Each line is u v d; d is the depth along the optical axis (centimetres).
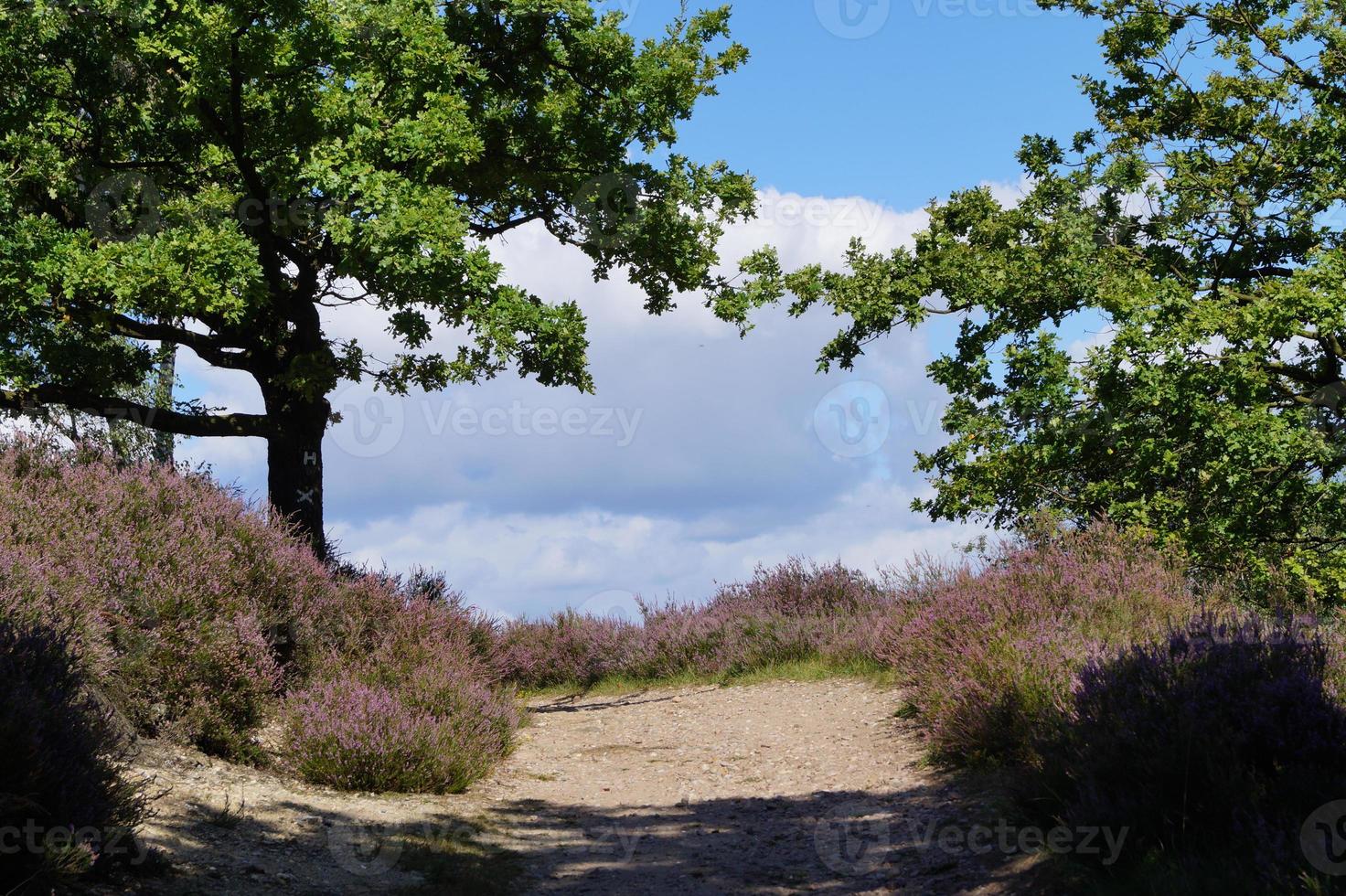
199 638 739
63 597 664
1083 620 836
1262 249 1645
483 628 1269
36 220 1182
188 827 547
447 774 759
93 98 1320
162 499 908
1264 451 1298
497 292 1298
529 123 1555
